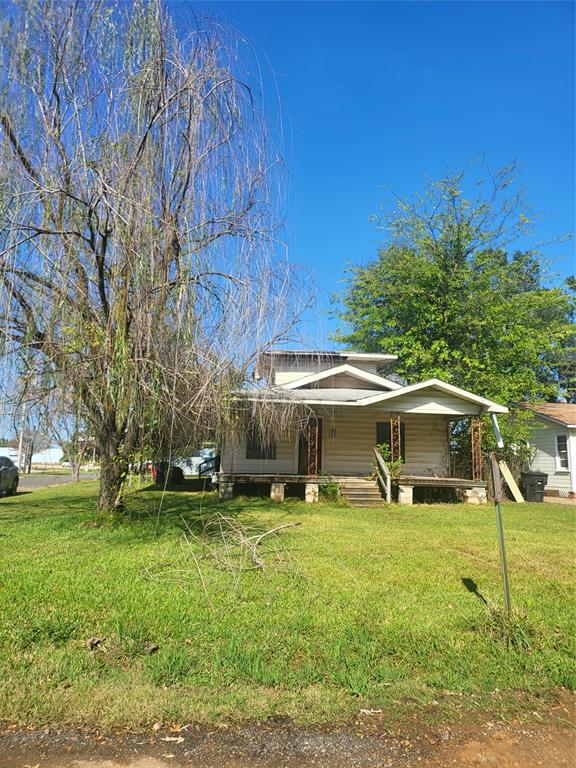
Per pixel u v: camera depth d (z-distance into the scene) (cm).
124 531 898
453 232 2298
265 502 1453
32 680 362
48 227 729
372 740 311
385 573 674
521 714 344
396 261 2398
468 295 2208
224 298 788
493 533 1034
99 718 323
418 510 1396
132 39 777
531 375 2173
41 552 746
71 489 2000
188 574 629
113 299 765
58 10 759
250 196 810
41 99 746
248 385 887
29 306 725
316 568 684
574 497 2041
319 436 1783
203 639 436
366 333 2492
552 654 428
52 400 744
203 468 2358
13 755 287
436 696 362
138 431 878
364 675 380
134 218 746
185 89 776
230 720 326
